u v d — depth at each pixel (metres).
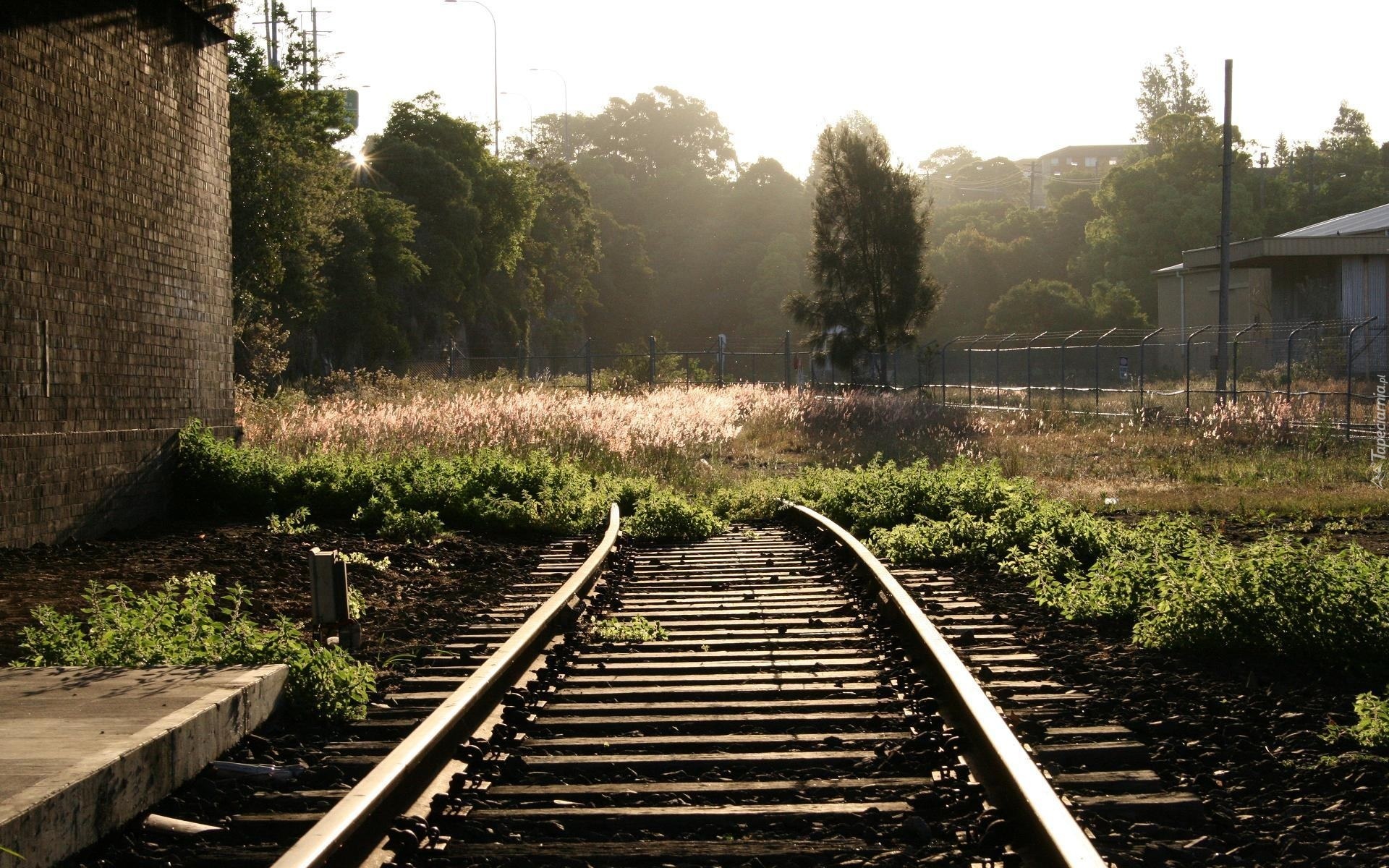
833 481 18.50
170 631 7.20
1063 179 152.50
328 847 3.73
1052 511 13.23
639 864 4.15
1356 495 18.27
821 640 8.12
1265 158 106.94
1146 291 85.12
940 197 168.12
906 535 12.64
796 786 4.91
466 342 69.50
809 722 5.97
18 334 11.46
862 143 43.91
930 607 9.34
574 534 15.23
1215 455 24.17
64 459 12.33
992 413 36.19
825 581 11.09
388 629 8.80
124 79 13.60
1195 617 7.62
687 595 10.37
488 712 5.99
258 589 10.54
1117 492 19.33
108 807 4.57
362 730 6.13
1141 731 5.86
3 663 7.31
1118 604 8.89
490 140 72.06
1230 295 53.50
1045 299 76.38
